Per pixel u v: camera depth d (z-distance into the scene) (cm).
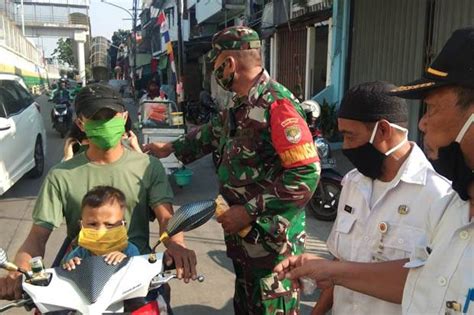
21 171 724
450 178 123
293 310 251
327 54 1048
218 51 241
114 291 178
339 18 942
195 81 2123
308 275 167
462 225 125
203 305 378
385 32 835
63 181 232
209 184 789
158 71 2653
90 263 187
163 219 231
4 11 3466
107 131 219
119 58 5016
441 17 699
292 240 243
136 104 2606
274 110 228
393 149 172
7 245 514
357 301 181
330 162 578
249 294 252
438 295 127
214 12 1736
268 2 1316
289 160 222
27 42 3800
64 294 175
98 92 218
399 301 152
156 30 2978
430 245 138
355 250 184
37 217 228
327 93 976
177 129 734
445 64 116
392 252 172
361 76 912
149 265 193
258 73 238
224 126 261
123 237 210
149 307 192
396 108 170
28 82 3531
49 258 463
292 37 1191
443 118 117
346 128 177
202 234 536
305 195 224
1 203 675
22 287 181
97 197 207
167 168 726
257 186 240
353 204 188
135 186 235
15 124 703
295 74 1170
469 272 121
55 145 1193
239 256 251
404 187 173
